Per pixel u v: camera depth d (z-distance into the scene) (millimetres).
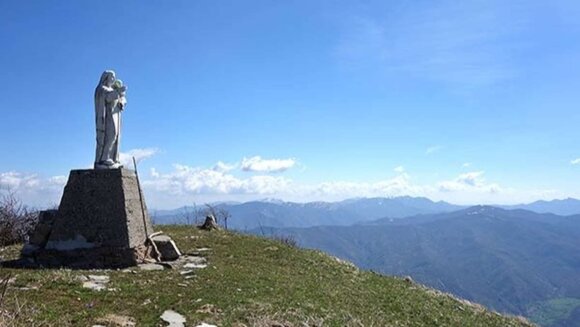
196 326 14141
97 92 23609
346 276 25766
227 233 33250
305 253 29484
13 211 31500
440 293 27984
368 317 18453
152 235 24875
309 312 17156
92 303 14992
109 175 22672
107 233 22125
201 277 19938
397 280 28375
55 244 22156
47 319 13133
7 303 14023
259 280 20656
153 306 15359
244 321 15188
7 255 24219
